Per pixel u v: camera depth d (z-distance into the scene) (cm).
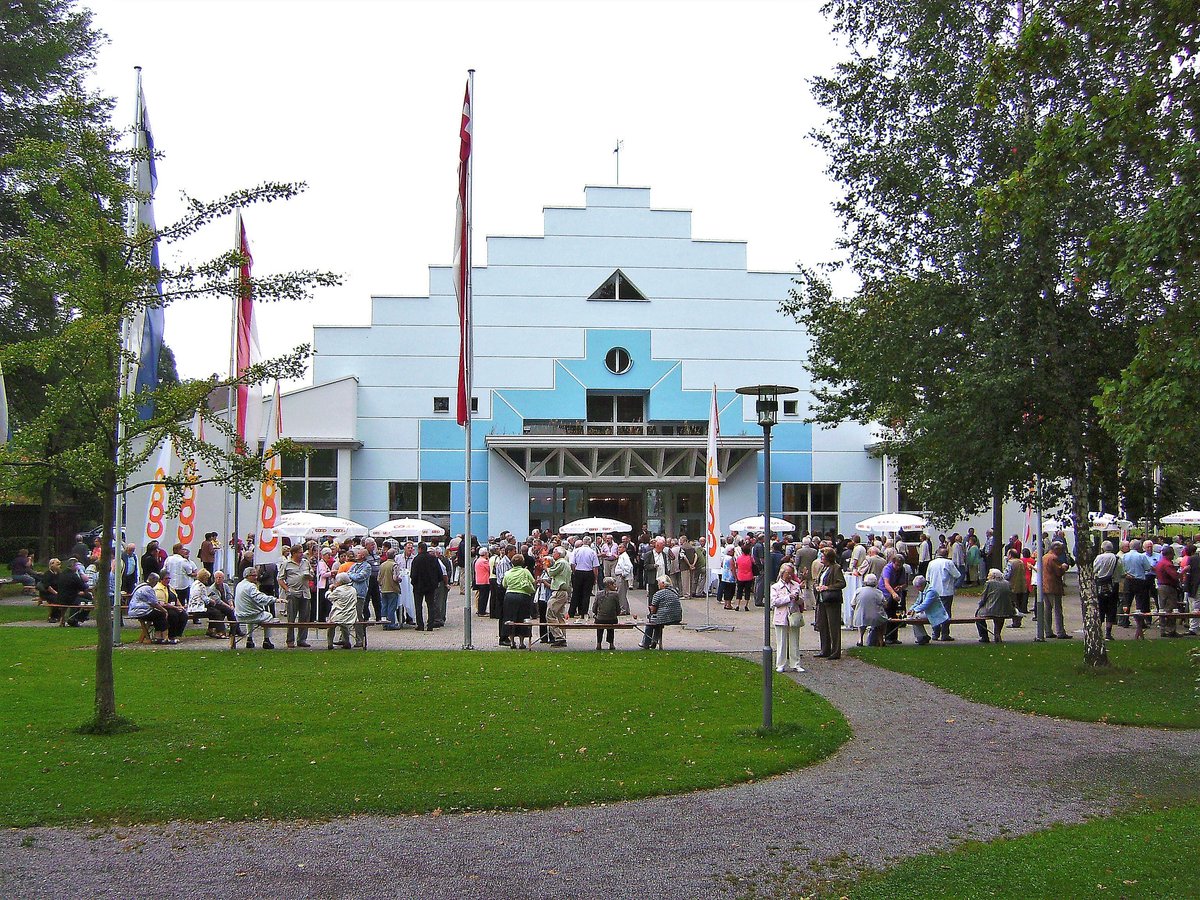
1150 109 1119
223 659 1805
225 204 1234
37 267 1211
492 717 1301
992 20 1680
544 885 732
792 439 3872
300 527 2602
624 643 2145
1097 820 884
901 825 876
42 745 1121
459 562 3472
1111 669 1683
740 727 1253
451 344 3797
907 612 2225
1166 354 1024
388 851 807
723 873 756
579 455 3722
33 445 1205
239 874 755
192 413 1319
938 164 1712
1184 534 3956
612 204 3894
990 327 1647
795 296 2891
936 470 1805
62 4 3528
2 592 3167
